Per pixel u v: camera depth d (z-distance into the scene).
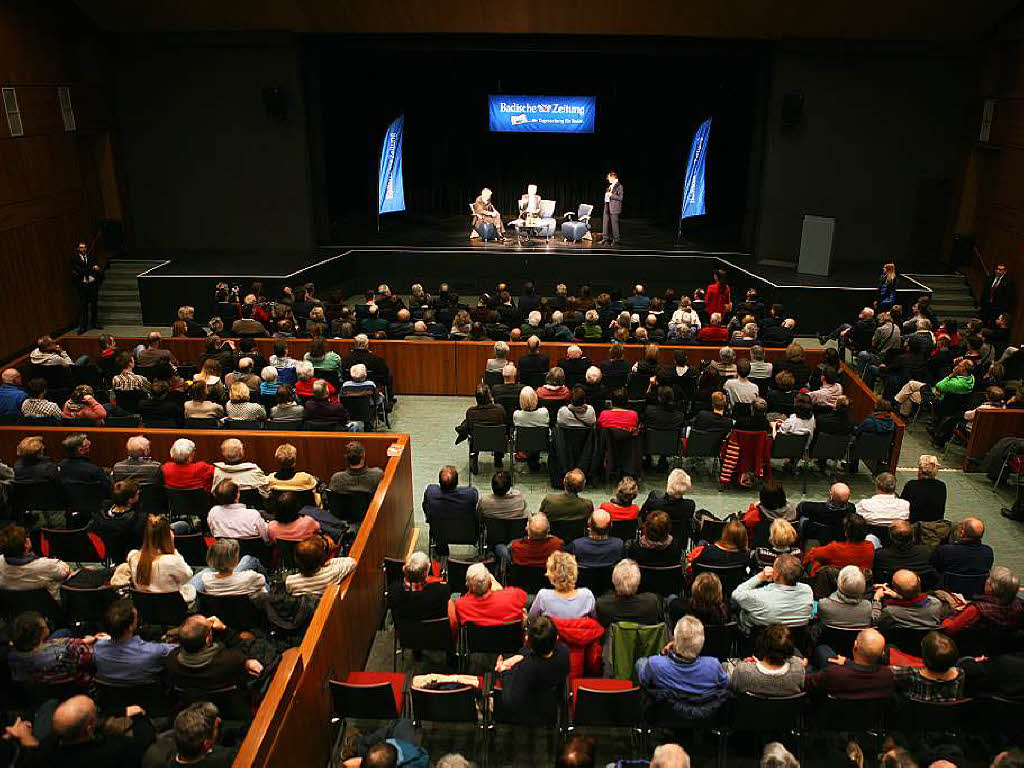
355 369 10.24
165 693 5.02
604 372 10.73
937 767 4.15
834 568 6.18
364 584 6.43
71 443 7.62
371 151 22.36
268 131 18.64
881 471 10.00
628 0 16.72
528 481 9.92
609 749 5.79
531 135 22.81
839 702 5.06
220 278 16.61
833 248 19.20
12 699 5.16
